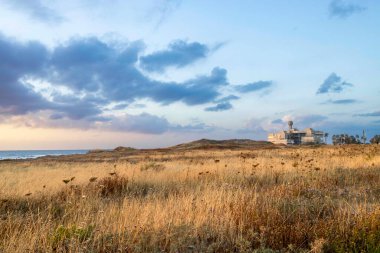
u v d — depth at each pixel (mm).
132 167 18344
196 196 8945
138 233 5855
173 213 6832
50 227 6242
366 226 5574
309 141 123562
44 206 8789
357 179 12094
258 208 7066
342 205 7598
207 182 11938
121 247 5227
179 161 25062
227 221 6336
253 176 13273
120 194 10789
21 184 12711
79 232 5723
